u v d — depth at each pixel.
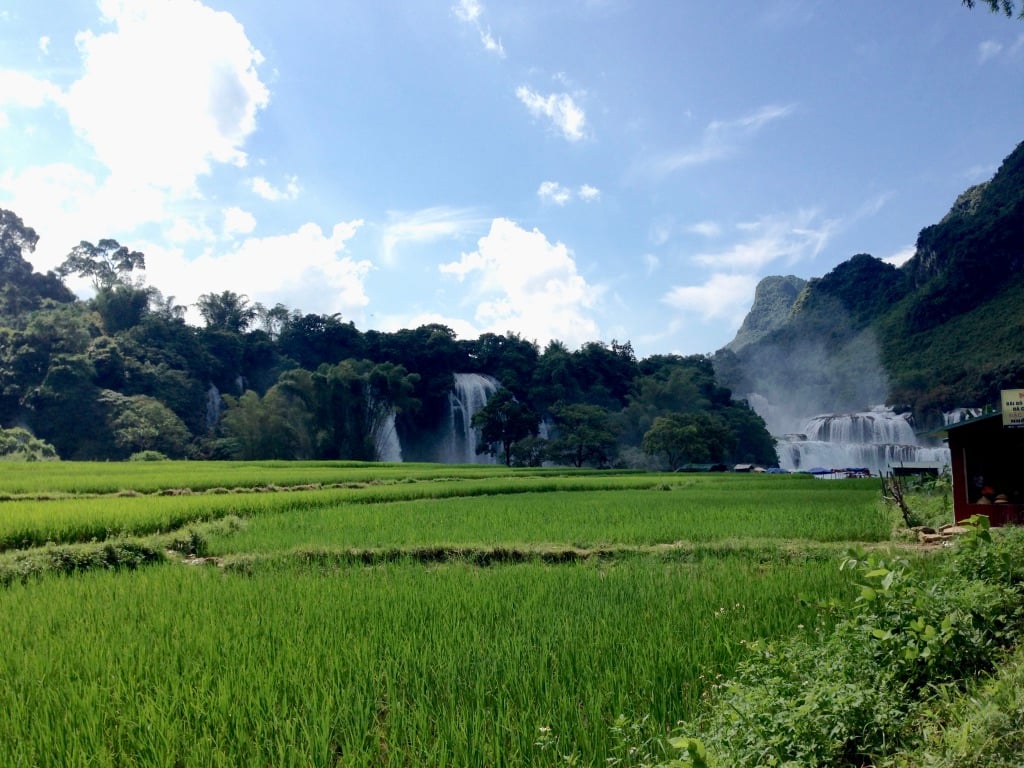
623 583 11.11
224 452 82.44
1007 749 4.21
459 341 121.56
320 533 17.44
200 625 8.80
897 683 5.71
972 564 7.75
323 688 6.21
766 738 4.86
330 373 89.38
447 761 5.15
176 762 5.29
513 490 34.12
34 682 6.82
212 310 113.75
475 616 9.01
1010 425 15.81
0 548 17.08
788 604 9.20
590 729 5.51
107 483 32.03
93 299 106.31
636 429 103.06
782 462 103.94
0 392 82.44
